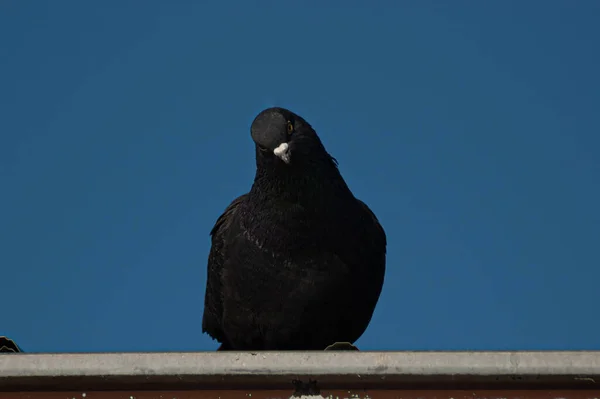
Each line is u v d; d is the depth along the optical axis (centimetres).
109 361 755
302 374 750
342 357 751
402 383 755
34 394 778
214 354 757
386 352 749
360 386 764
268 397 770
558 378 735
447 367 740
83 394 776
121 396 774
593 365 728
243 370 752
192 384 765
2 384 765
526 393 757
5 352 842
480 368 737
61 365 755
